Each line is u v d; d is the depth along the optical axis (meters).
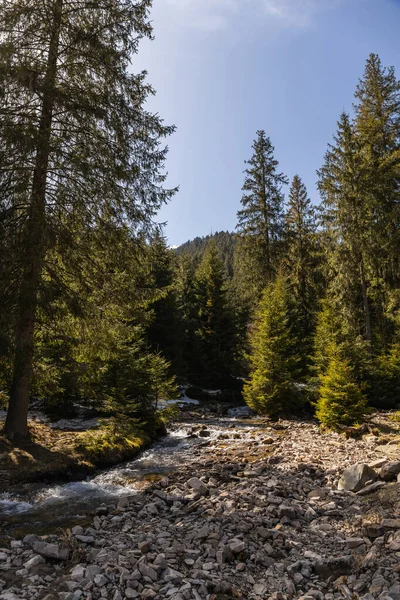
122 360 14.88
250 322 37.19
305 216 38.06
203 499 8.78
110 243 12.67
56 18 11.84
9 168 10.87
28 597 5.21
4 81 10.73
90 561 6.15
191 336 32.69
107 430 14.26
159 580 5.60
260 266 32.59
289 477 10.33
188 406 24.61
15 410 12.02
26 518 8.07
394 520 6.98
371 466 10.26
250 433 17.06
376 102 29.95
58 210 11.80
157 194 12.91
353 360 21.00
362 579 5.62
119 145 12.57
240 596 5.29
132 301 13.37
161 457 13.27
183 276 41.72
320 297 32.03
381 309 30.11
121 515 8.12
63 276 12.84
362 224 24.97
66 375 12.41
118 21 12.48
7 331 10.38
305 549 6.65
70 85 12.11
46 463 10.79
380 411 21.16
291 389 21.31
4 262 10.63
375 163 26.67
